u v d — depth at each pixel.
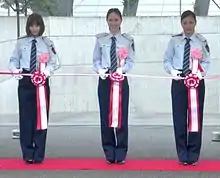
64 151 6.34
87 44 8.34
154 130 7.94
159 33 8.30
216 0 8.30
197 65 5.42
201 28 8.25
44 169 5.37
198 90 5.47
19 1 8.12
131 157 5.98
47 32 8.30
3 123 8.35
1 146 6.66
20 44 5.55
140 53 8.35
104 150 5.63
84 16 8.32
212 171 5.30
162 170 5.33
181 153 5.58
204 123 8.42
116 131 5.59
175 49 5.49
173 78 5.45
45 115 5.57
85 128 8.08
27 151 5.62
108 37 5.52
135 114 8.53
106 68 5.50
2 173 5.22
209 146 6.70
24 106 5.59
